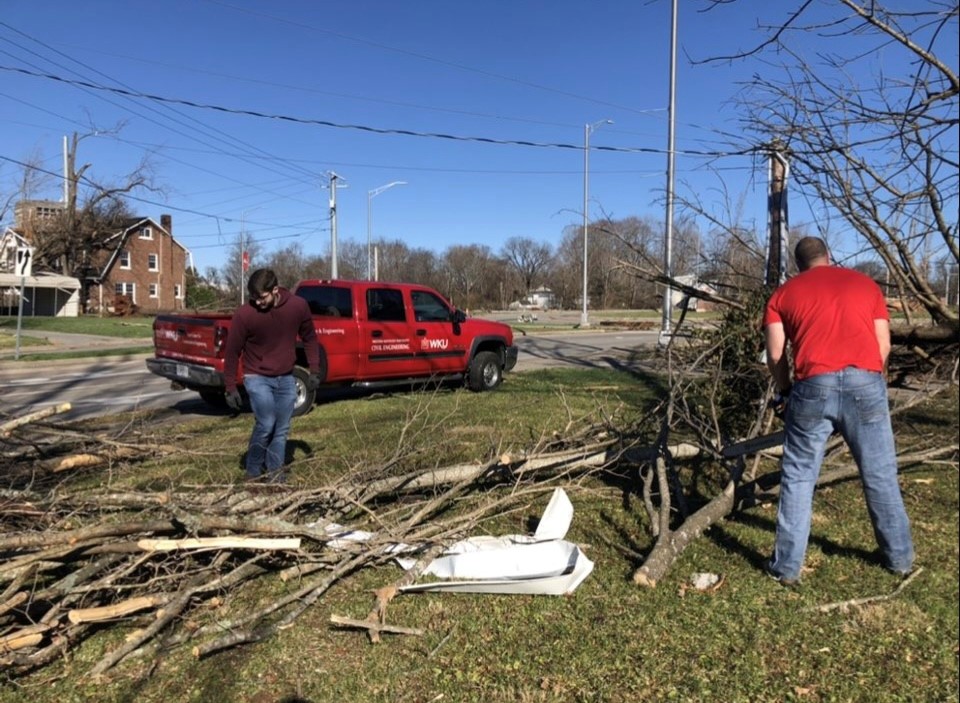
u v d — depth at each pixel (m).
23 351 19.75
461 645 3.16
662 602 3.60
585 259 34.31
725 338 6.18
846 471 5.14
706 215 6.67
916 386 7.66
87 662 3.00
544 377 12.74
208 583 3.35
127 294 56.16
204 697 2.77
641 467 5.05
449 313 10.72
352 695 2.80
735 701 2.82
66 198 48.88
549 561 3.85
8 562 3.01
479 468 4.52
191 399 10.77
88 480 5.26
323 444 6.69
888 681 2.98
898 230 5.09
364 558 3.69
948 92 3.94
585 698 2.80
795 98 4.94
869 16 3.87
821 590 3.78
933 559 4.20
